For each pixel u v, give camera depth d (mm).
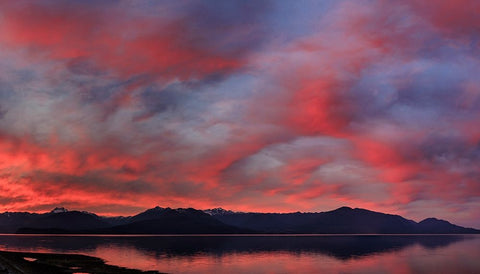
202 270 85750
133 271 78250
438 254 146750
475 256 136000
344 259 120188
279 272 85000
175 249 164500
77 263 90250
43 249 153625
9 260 86000
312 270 89750
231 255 131375
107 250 151625
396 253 150750
